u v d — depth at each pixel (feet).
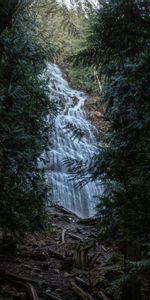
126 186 7.50
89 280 17.88
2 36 16.02
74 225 32.86
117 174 7.82
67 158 8.96
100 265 20.48
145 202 7.44
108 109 12.69
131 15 7.66
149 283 12.95
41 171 20.17
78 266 20.85
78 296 16.44
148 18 7.68
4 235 21.17
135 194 7.51
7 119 14.65
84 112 58.85
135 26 7.84
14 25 17.79
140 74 8.09
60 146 48.29
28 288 16.28
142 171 7.55
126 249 12.38
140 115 8.46
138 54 8.40
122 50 8.52
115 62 9.95
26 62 18.07
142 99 8.49
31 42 19.01
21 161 16.43
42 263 21.17
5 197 16.98
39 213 19.99
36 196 19.36
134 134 9.00
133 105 9.16
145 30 7.90
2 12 9.37
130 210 7.65
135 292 12.67
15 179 17.87
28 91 18.03
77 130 9.53
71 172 8.95
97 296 16.24
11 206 17.43
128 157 8.11
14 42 16.52
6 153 15.14
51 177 43.06
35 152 18.29
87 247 22.49
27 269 19.53
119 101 11.17
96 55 8.82
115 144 10.29
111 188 11.00
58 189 42.65
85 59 8.97
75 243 25.57
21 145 15.66
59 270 20.25
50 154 45.24
